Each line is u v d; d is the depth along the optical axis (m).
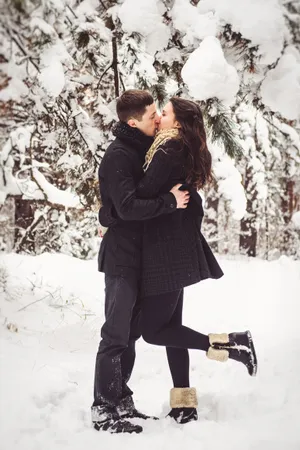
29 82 4.53
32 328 5.15
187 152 3.30
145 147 3.37
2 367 4.09
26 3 3.18
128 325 3.24
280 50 4.55
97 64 4.80
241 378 4.04
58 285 6.43
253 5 4.57
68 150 5.17
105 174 3.29
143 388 4.06
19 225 9.76
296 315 6.04
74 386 3.91
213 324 5.85
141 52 4.79
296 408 3.36
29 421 3.32
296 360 4.27
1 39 3.44
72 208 7.49
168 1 4.80
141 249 3.30
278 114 4.99
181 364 3.39
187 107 3.32
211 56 4.32
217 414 3.43
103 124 5.11
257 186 10.42
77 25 4.52
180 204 3.19
